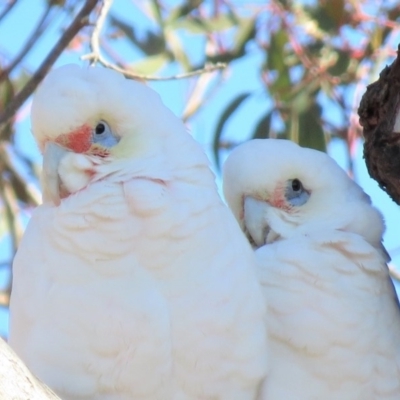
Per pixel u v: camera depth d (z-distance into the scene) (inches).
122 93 247.3
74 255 230.2
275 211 282.7
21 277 235.9
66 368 225.1
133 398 226.2
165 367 226.2
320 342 246.1
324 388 245.8
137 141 246.4
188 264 231.5
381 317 254.2
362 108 258.8
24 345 231.3
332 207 279.3
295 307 248.7
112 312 225.6
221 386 231.3
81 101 245.3
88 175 243.1
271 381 244.2
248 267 238.2
